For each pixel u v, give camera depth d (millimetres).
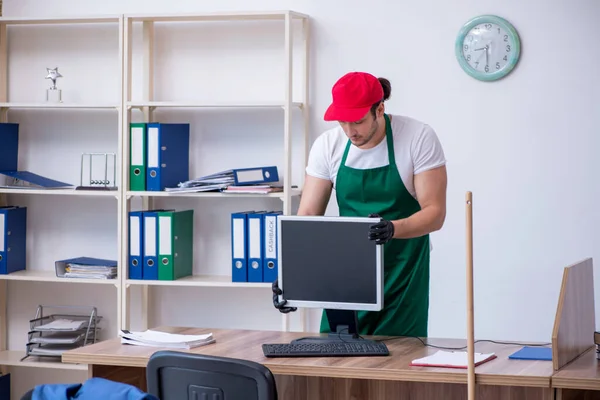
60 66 4949
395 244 3443
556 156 4371
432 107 4492
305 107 4586
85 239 4977
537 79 4375
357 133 3211
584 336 3086
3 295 5023
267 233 4418
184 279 4594
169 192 4480
